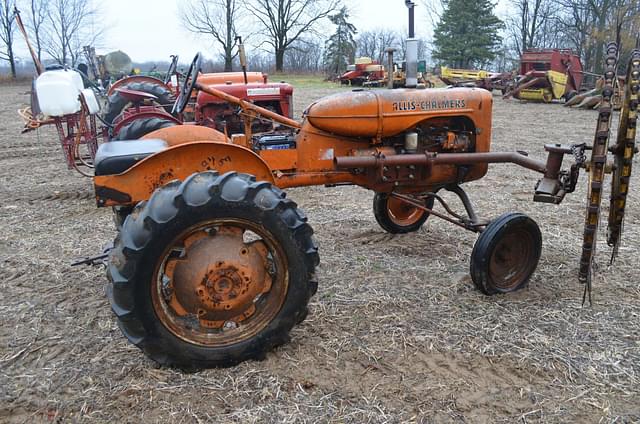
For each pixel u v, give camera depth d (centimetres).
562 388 272
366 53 4909
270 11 4138
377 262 438
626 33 2508
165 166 311
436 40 3994
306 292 288
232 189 269
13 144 1085
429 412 251
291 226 279
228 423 243
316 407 253
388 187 412
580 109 1761
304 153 390
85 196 674
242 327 285
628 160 326
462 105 404
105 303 367
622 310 354
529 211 584
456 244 483
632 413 254
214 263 272
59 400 261
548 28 3947
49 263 441
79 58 4238
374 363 291
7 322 341
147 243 254
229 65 4144
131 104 877
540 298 373
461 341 313
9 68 4256
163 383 270
